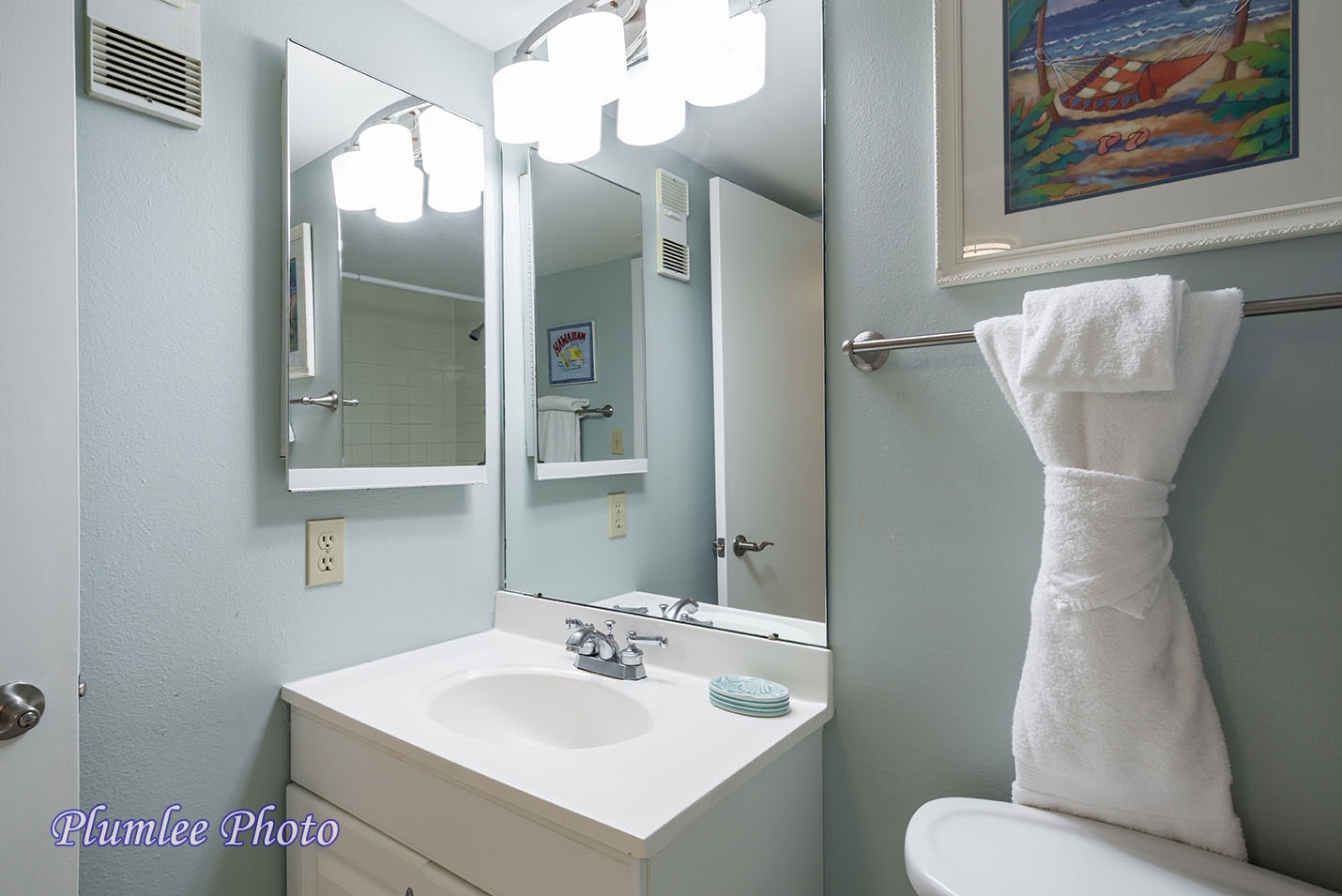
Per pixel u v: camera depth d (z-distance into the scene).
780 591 1.21
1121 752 0.83
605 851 0.80
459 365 1.52
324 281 1.30
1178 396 0.80
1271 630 0.82
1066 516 0.84
